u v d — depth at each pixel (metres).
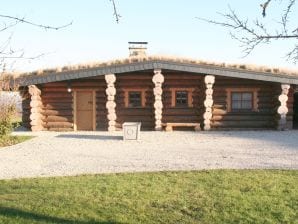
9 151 12.62
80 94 19.78
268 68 18.48
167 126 19.00
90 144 14.24
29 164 10.13
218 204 6.42
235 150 12.40
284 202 6.49
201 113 19.44
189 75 19.44
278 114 18.95
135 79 19.58
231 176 8.20
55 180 8.01
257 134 17.33
